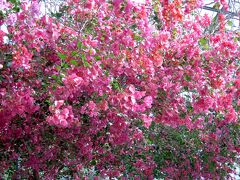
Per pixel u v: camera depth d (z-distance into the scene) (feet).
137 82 13.62
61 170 17.21
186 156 17.87
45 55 12.58
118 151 16.42
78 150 15.62
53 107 10.57
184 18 15.30
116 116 13.82
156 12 14.56
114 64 12.49
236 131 17.93
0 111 12.08
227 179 19.70
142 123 14.70
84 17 12.89
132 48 12.75
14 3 11.03
